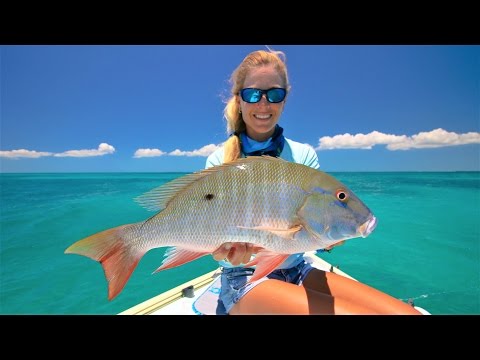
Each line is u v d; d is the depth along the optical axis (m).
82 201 7.33
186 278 2.35
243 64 0.86
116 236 0.62
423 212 5.38
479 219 4.75
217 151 0.95
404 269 2.54
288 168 0.62
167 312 0.96
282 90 0.83
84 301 2.01
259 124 0.85
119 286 0.60
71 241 3.66
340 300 0.67
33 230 4.30
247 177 0.62
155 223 0.62
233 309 0.76
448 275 2.41
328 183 0.61
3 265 2.71
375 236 3.64
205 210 0.62
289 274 0.84
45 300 2.02
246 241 0.61
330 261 2.74
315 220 0.60
